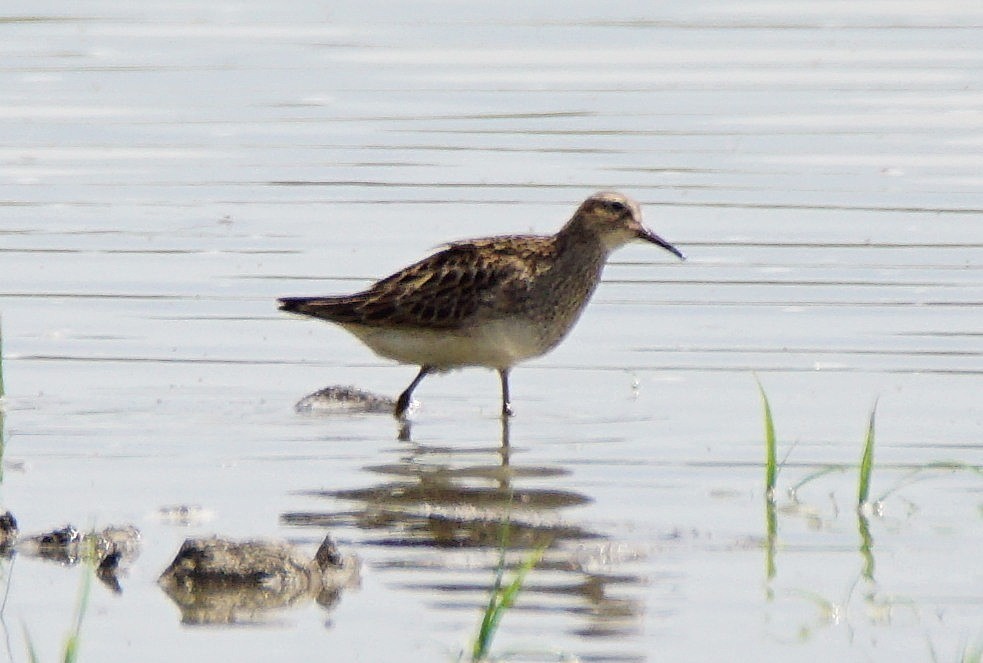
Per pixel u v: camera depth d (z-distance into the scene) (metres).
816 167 21.77
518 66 26.30
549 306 15.05
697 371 15.63
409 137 23.17
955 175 21.31
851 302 17.31
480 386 15.67
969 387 14.91
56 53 26.83
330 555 10.91
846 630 9.99
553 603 10.38
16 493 12.45
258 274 18.30
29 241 19.30
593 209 15.21
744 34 28.08
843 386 15.03
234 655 9.62
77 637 9.29
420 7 29.58
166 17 29.09
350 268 18.42
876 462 13.12
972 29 28.30
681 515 11.99
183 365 15.86
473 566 10.97
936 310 17.00
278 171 21.84
